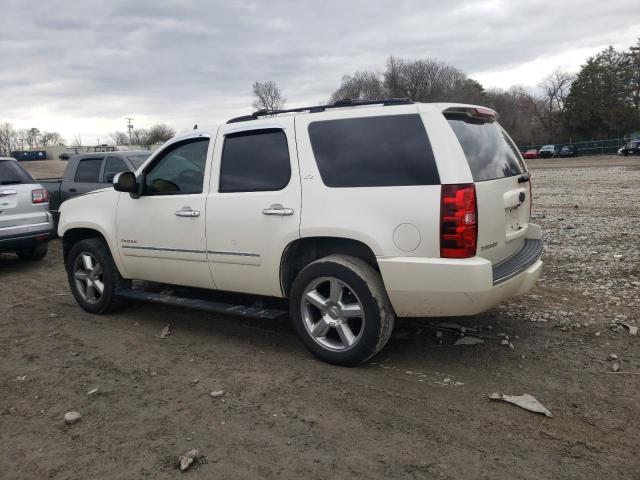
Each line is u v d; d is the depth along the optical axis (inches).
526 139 3511.3
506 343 181.9
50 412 147.6
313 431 132.4
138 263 214.1
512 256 174.7
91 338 204.8
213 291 234.8
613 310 212.7
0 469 122.1
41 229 335.6
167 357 183.3
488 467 116.1
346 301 165.5
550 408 140.1
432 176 148.4
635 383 152.6
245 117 194.1
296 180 169.2
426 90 2906.0
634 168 1211.2
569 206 556.7
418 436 128.6
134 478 116.6
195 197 192.4
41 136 4205.2
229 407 146.1
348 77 2970.0
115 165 389.4
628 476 112.3
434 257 147.7
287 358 177.8
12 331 216.4
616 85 2871.6
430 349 180.5
